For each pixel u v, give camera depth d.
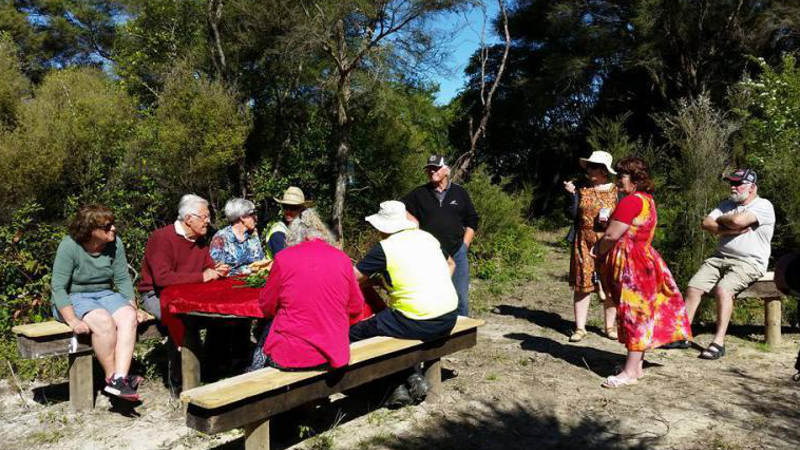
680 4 19.20
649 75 21.53
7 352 5.65
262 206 11.55
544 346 6.08
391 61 10.77
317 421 4.23
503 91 26.02
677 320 4.73
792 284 2.09
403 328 4.17
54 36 23.53
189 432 4.12
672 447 3.75
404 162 13.49
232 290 4.58
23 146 7.32
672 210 7.46
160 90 11.95
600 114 24.50
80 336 4.36
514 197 15.12
